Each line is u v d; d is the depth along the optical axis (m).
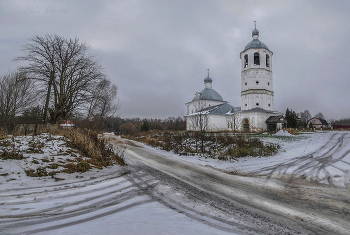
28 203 4.97
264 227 4.13
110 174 8.36
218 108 41.06
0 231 3.60
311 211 5.01
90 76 20.09
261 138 22.62
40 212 4.52
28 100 19.14
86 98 19.78
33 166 7.64
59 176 7.28
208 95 47.69
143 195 5.99
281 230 4.03
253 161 12.18
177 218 4.39
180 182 7.63
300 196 6.13
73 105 19.77
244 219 4.49
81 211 4.66
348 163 10.54
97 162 9.80
